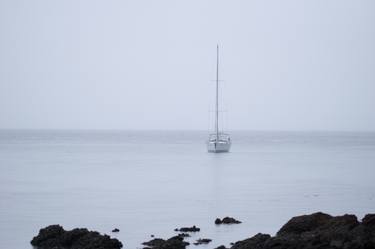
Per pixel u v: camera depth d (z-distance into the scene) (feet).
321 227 124.77
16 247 132.57
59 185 254.47
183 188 246.88
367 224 121.08
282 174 314.96
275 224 161.99
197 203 202.08
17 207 191.01
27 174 303.89
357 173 322.55
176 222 164.14
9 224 160.97
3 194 223.30
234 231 151.12
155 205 196.65
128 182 269.23
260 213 181.16
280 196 221.66
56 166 358.64
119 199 211.41
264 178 292.40
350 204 201.46
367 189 245.86
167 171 329.52
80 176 295.69
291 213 181.37
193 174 311.47
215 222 162.71
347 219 125.39
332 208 192.34
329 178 294.05
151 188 245.86
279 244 112.98
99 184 259.80
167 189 242.78
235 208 190.90
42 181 270.26
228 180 281.74
